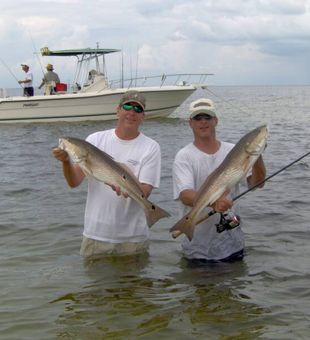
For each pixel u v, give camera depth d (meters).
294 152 14.75
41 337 3.98
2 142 17.80
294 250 5.94
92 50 23.22
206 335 3.98
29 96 22.91
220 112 34.88
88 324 4.19
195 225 4.96
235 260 5.52
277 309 4.41
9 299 4.69
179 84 23.81
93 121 23.05
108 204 5.30
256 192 9.02
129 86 23.48
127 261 5.44
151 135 19.44
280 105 45.59
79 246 6.26
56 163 13.31
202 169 5.18
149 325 4.16
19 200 8.90
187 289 4.86
